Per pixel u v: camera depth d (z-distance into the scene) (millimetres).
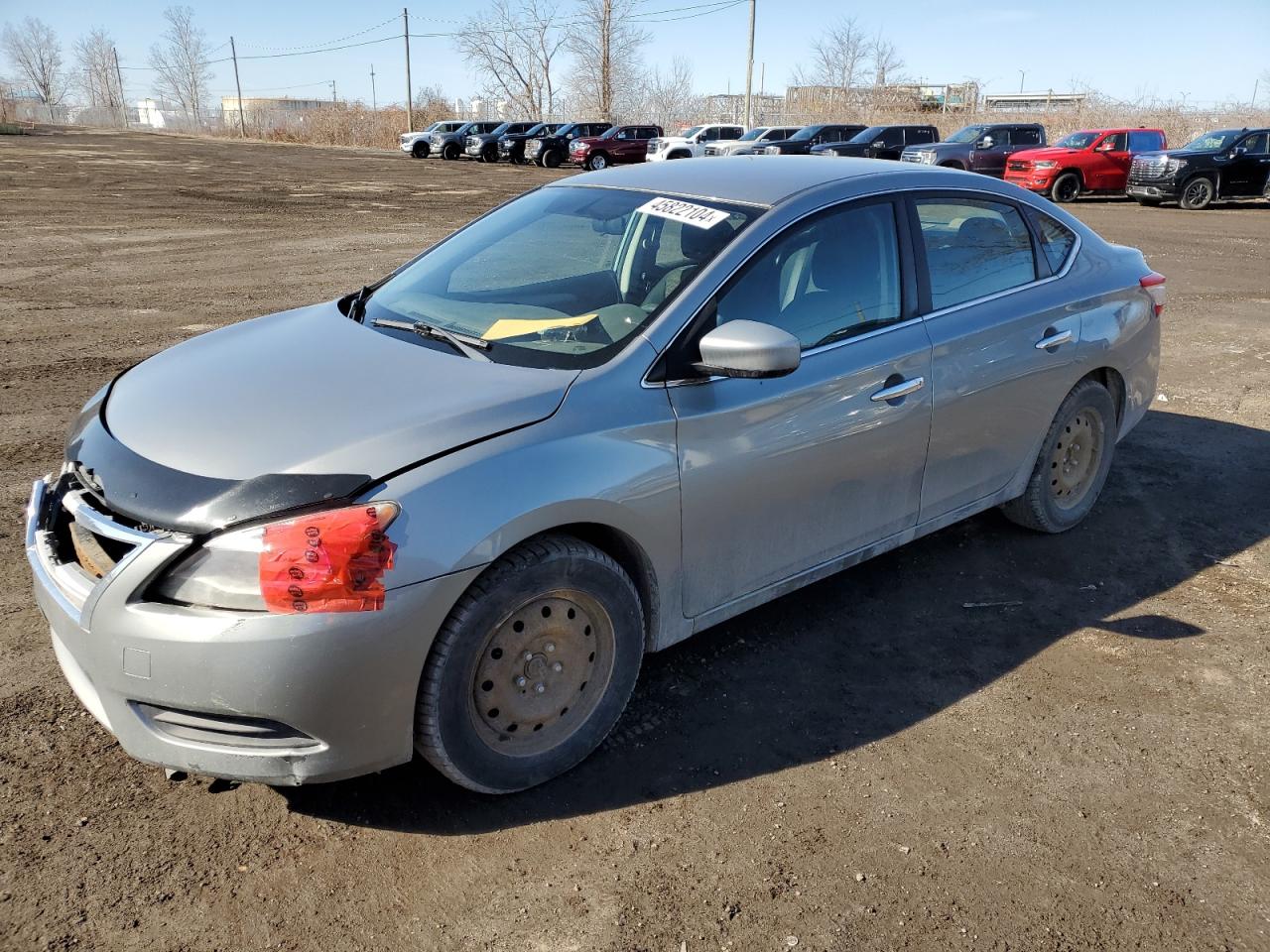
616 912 2342
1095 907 2396
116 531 2334
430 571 2318
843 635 3646
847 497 3395
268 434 2465
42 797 2643
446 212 18609
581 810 2689
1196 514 4848
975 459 3883
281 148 50562
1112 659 3527
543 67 65000
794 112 52469
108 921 2258
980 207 3938
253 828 2570
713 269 3006
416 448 2408
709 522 2967
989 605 3896
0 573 3887
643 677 3338
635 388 2771
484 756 2602
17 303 9273
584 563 2641
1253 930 2342
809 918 2338
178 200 19312
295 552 2188
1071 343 4129
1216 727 3145
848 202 3424
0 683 3148
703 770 2873
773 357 2697
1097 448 4523
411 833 2578
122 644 2250
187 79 107438
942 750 2996
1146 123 38219
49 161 30250
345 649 2240
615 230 3398
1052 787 2838
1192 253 14070
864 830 2643
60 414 5988
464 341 2975
